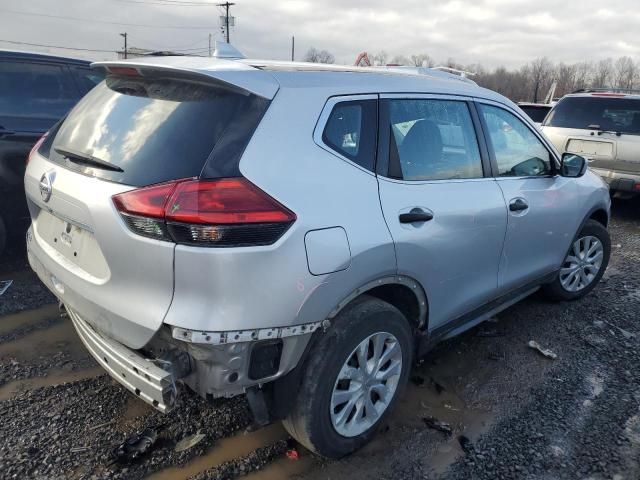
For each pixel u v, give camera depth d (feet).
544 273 13.65
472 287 10.89
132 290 7.20
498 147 11.59
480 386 11.27
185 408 9.94
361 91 8.77
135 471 8.42
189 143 7.13
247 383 7.23
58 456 8.62
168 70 7.76
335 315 7.96
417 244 8.90
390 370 9.13
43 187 8.69
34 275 15.40
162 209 6.68
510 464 9.01
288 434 9.46
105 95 8.95
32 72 16.30
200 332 6.73
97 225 7.30
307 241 7.25
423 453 9.20
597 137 26.18
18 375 10.69
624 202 30.91
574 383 11.48
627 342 13.41
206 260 6.62
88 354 11.62
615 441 9.66
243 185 6.89
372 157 8.69
